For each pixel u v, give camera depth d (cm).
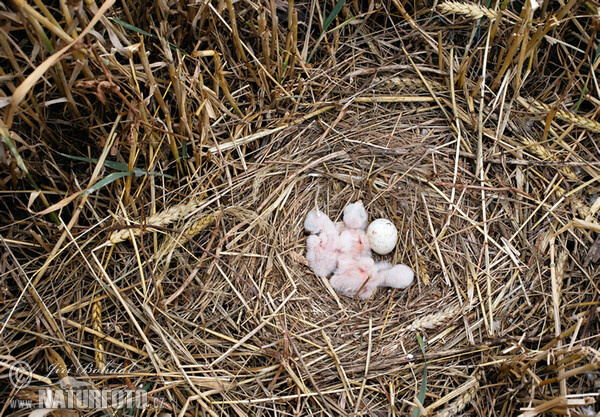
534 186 64
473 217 63
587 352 46
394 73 67
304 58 63
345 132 65
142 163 59
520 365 52
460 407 53
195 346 55
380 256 66
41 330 53
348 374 57
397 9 66
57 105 57
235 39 58
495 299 60
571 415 46
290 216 64
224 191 59
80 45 44
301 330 59
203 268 58
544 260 60
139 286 56
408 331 59
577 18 64
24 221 56
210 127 58
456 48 66
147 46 58
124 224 56
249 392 54
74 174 56
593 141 63
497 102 64
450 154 65
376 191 67
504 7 58
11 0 43
